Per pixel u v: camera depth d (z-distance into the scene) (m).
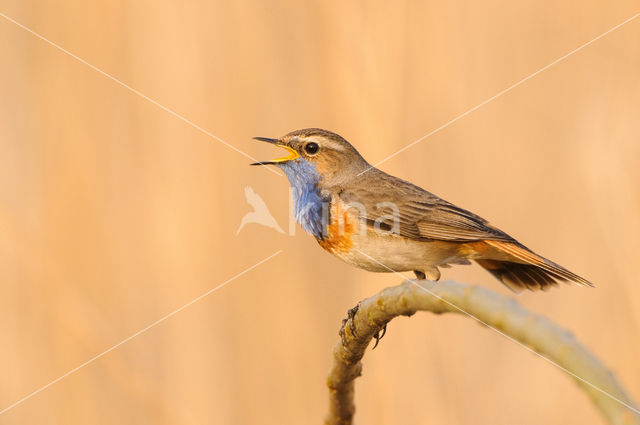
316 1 11.19
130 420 11.17
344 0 10.99
